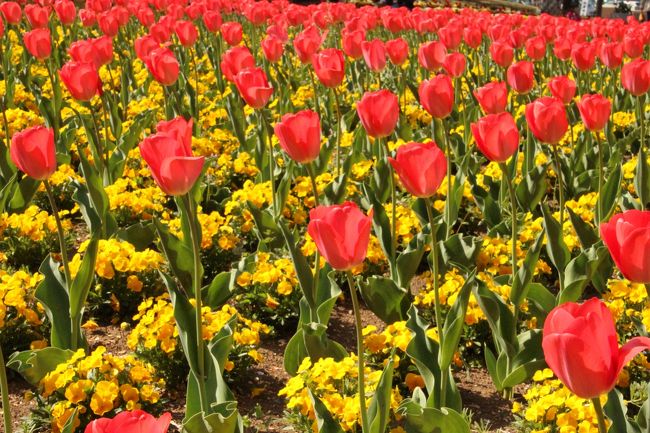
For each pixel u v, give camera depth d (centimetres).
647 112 991
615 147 750
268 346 512
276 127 397
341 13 1238
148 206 649
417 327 377
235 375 455
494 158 392
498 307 414
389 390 314
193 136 858
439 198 691
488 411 434
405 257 489
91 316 537
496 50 791
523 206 656
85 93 605
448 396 370
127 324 508
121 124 807
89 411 395
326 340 425
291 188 714
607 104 502
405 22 1155
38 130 369
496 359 481
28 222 595
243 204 644
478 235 696
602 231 240
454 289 478
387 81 1203
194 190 597
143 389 404
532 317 487
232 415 318
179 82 1052
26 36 793
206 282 593
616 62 743
